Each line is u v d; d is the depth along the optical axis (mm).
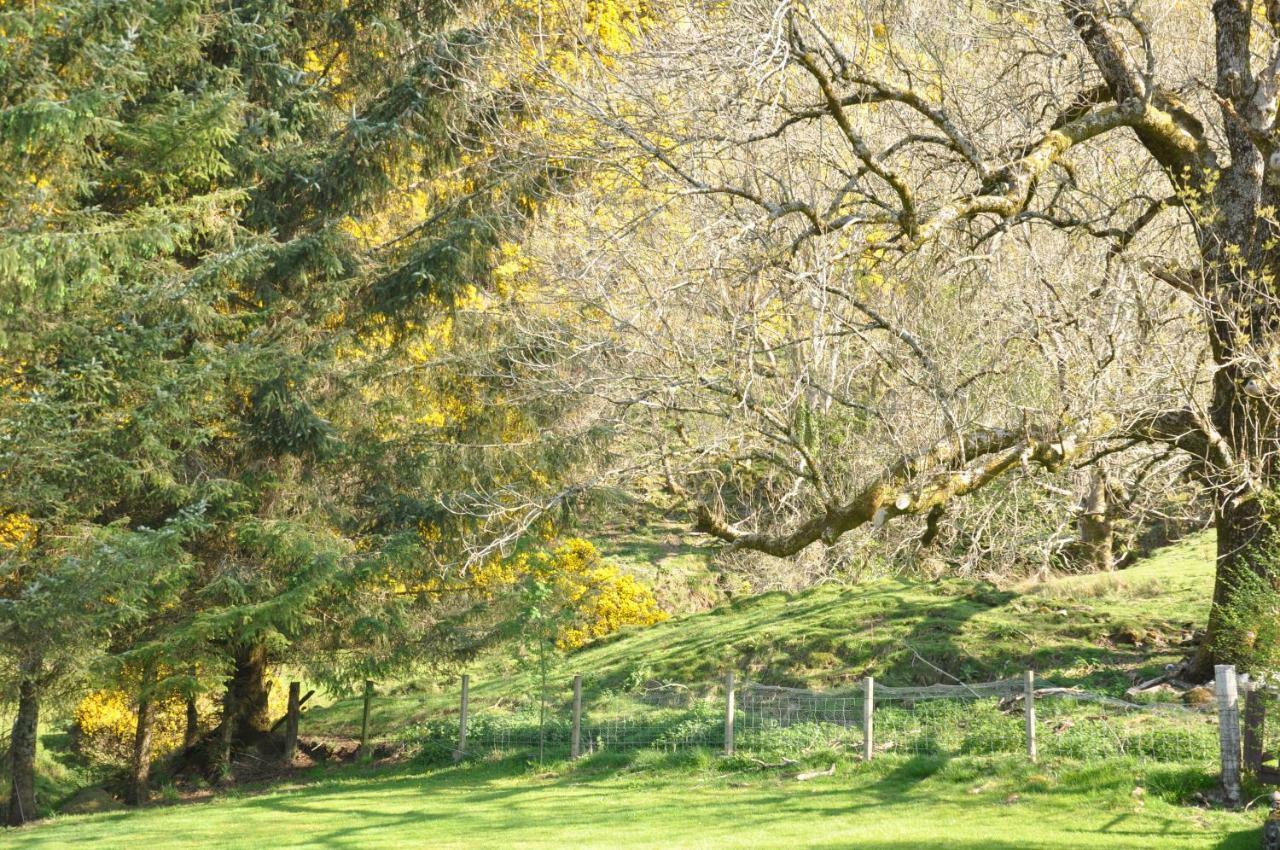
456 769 15445
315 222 17266
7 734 17328
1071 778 10391
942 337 12516
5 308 10594
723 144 11047
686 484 15172
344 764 17250
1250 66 12695
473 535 17047
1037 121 12938
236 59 15781
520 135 16078
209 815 13305
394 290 17266
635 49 12609
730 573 26953
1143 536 23375
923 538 11188
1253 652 9930
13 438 11336
